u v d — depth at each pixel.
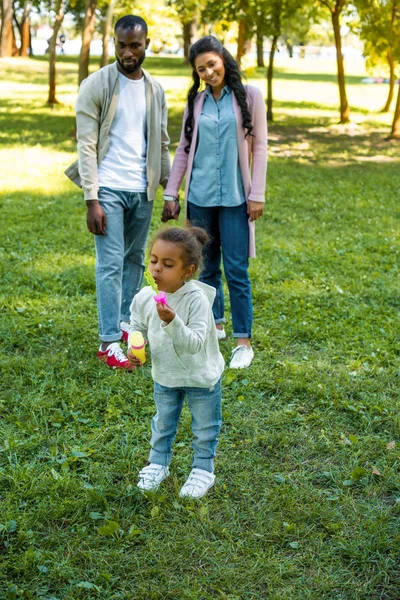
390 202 10.19
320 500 3.38
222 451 3.79
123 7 15.16
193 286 3.17
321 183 11.48
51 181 10.89
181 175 5.08
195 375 3.20
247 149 4.82
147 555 2.97
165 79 27.64
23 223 8.33
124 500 3.33
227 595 2.78
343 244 7.86
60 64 33.31
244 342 4.93
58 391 4.38
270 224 8.84
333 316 5.76
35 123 17.05
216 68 4.66
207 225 4.95
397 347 5.12
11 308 5.65
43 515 3.17
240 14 16.25
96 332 5.29
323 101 24.19
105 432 3.91
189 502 3.31
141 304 3.22
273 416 4.14
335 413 4.23
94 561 2.93
